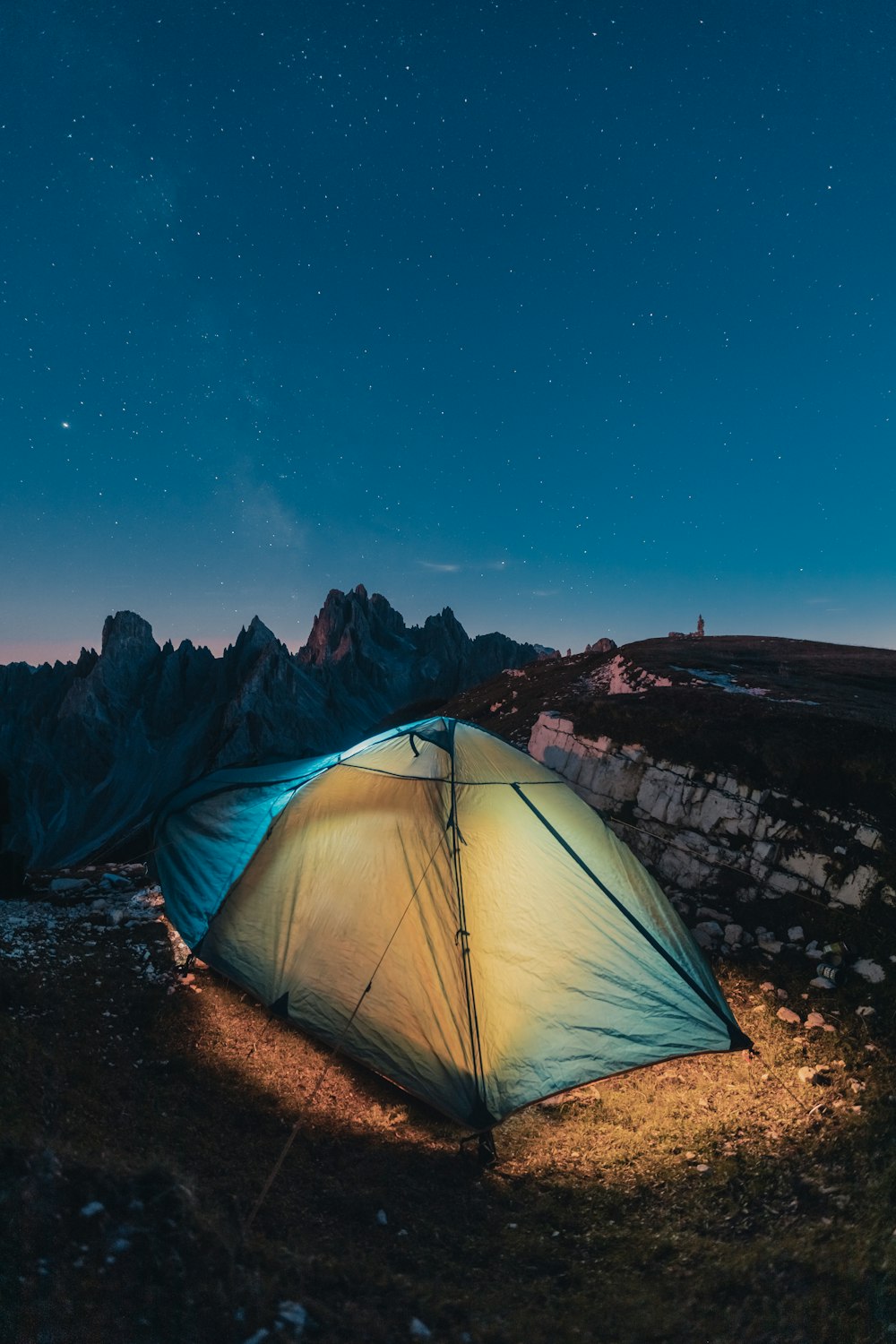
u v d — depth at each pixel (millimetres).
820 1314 6031
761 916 15211
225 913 12078
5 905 13789
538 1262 7180
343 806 12047
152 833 15648
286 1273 6109
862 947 13734
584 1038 9906
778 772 17188
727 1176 8500
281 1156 7891
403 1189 8062
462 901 10430
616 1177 8617
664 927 11453
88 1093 8234
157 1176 6562
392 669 177750
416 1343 5719
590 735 20469
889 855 14969
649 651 32812
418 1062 9406
